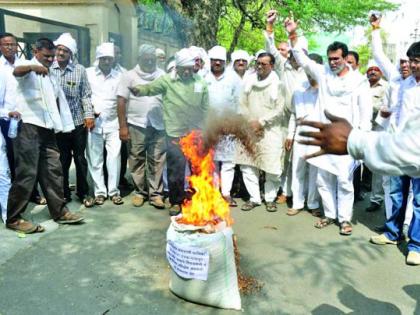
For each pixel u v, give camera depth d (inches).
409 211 186.2
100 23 191.3
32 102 159.2
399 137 57.6
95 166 205.2
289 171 216.7
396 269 148.6
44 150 168.4
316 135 63.4
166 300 124.6
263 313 119.7
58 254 151.3
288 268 146.6
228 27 464.4
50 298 124.1
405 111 162.9
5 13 231.6
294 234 178.2
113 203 208.1
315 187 197.8
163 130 198.4
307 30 412.2
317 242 170.2
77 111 194.2
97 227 176.6
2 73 171.6
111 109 202.2
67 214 177.5
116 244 160.7
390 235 169.6
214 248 116.5
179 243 119.3
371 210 213.0
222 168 208.4
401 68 180.9
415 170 57.2
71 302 122.3
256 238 172.7
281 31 397.7
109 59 191.6
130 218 188.2
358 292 132.4
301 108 193.0
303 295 129.9
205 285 119.4
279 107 196.2
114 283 133.0
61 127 171.5
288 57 211.8
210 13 231.0
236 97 189.8
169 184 187.8
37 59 165.3
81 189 203.5
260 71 196.4
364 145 60.1
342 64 175.9
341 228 180.4
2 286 129.5
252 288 132.6
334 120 63.3
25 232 166.4
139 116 196.7
